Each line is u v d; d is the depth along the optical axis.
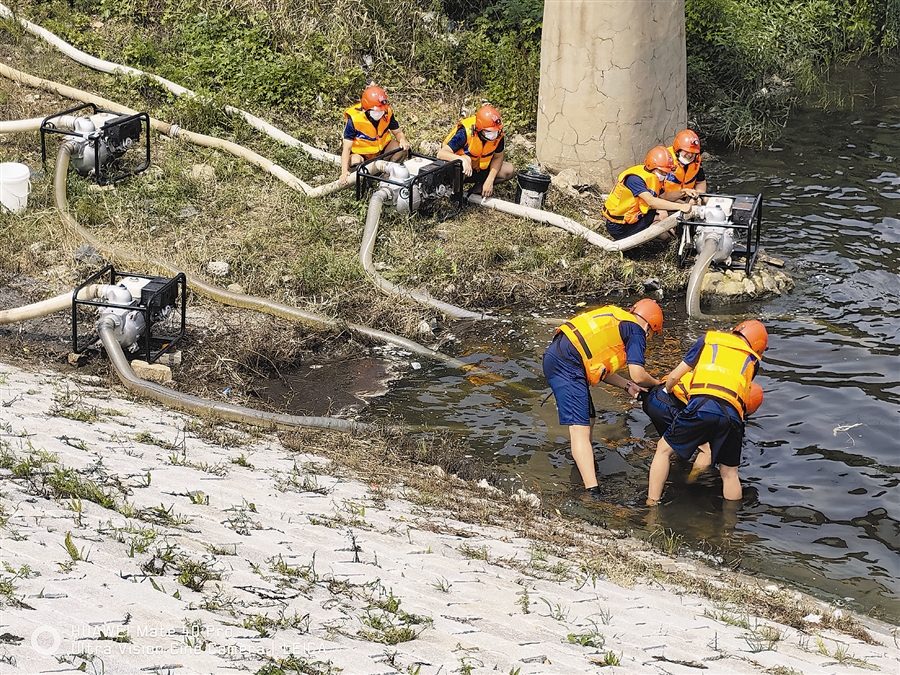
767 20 15.87
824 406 7.36
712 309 8.99
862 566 5.67
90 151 9.60
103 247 8.50
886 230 10.57
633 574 4.97
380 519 4.92
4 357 6.99
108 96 11.45
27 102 11.01
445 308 8.69
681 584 5.01
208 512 4.41
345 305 8.50
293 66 12.20
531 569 4.66
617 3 10.52
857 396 7.48
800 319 8.76
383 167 9.68
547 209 10.46
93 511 4.05
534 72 13.07
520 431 7.07
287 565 3.93
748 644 4.04
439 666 3.16
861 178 12.01
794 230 10.56
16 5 12.66
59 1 12.87
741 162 12.52
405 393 7.50
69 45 12.11
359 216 9.74
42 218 8.89
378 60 13.16
